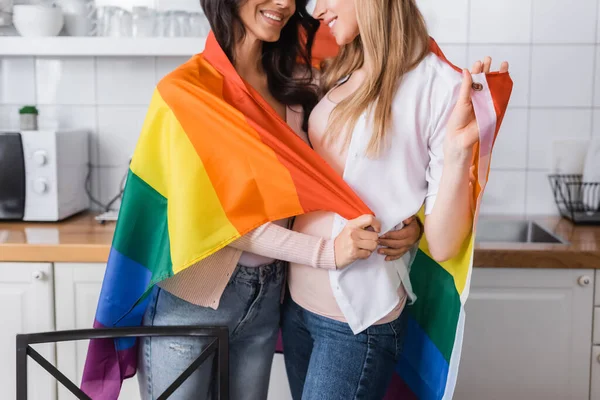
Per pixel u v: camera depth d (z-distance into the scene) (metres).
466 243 1.47
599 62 2.46
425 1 2.46
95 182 2.58
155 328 1.44
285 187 1.45
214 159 1.47
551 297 2.04
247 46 1.62
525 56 2.47
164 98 1.50
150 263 1.56
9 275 2.07
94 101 2.55
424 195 1.48
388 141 1.45
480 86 1.35
